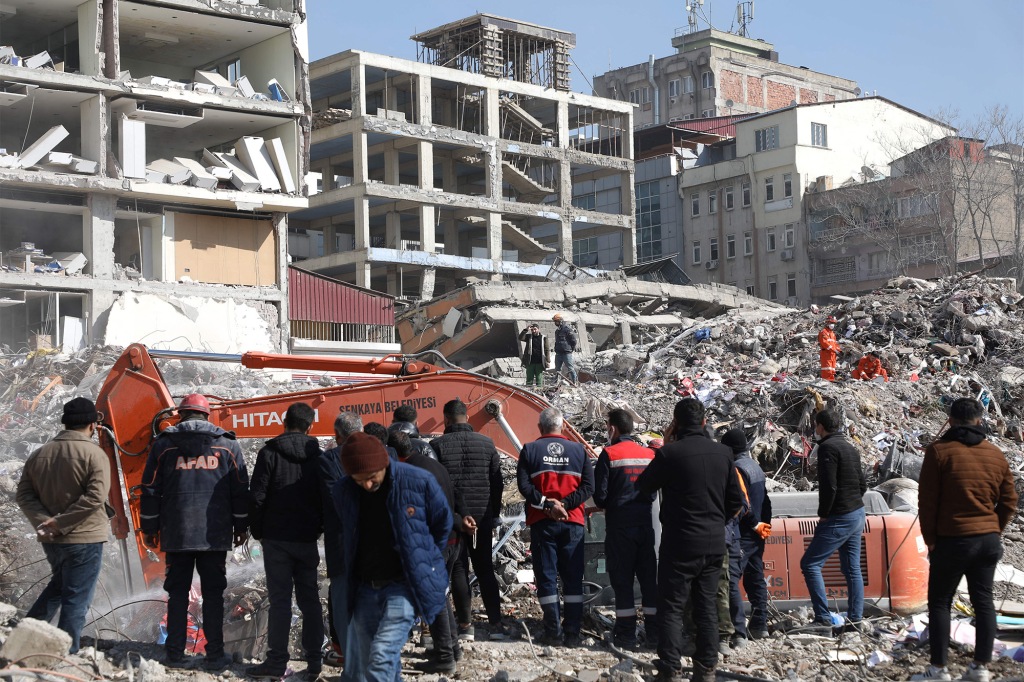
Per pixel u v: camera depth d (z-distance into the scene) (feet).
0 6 107.65
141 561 31.58
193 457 26.58
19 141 119.55
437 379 34.65
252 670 25.89
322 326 130.31
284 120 118.01
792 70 307.58
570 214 207.92
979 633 25.86
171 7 110.11
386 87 190.90
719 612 27.71
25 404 60.85
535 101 211.82
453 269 195.83
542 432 30.86
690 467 25.82
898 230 202.59
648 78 301.22
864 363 71.92
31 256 103.50
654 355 92.68
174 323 109.29
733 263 232.32
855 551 31.30
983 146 201.16
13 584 36.06
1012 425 64.18
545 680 26.32
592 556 34.12
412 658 28.89
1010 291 88.48
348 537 21.79
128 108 108.78
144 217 111.86
